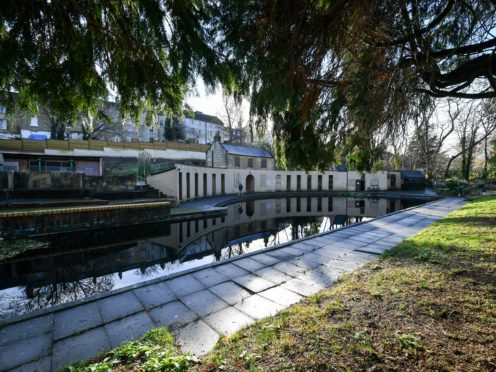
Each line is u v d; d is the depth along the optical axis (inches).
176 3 67.1
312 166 128.6
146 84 85.4
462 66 94.0
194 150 1144.2
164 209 462.6
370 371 70.9
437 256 171.0
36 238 333.7
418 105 117.5
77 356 90.7
